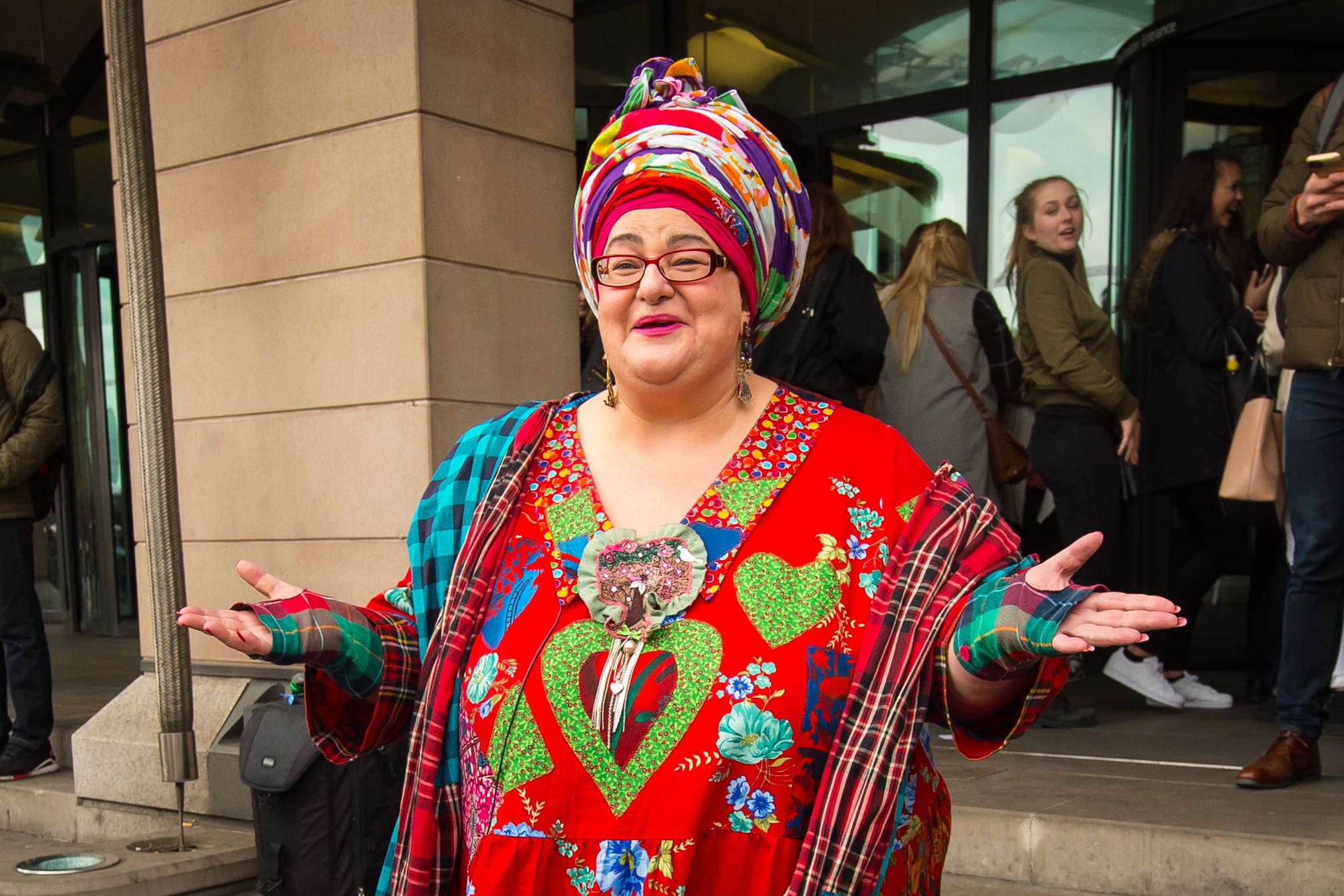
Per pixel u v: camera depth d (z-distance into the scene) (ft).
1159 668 15.21
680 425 4.74
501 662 4.45
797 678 4.18
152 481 11.18
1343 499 9.85
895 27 20.47
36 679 15.08
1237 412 14.66
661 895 4.07
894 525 4.46
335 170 12.16
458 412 11.92
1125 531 18.52
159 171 13.52
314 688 4.84
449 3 11.91
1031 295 14.25
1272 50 18.11
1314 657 10.14
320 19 12.17
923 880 4.33
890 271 20.77
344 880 9.83
